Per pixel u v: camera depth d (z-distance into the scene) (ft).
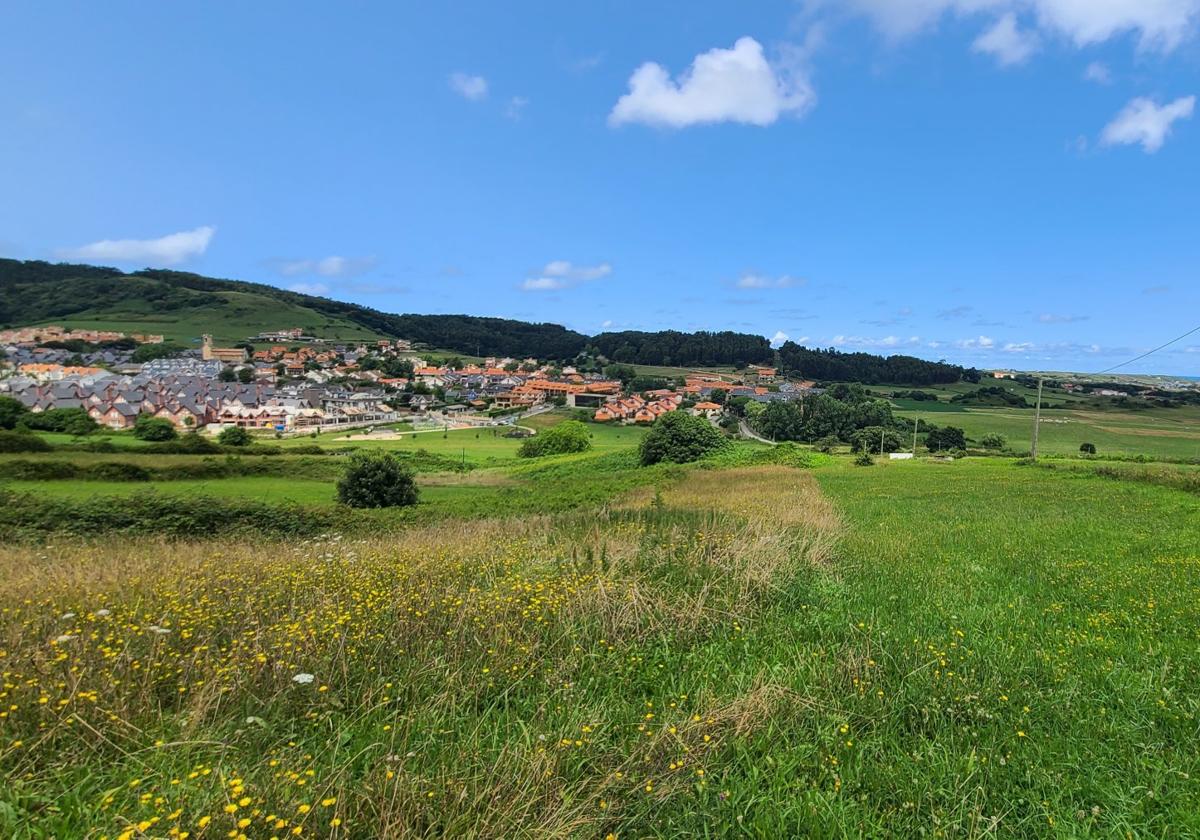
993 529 49.39
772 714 14.85
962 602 26.55
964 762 13.12
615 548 31.78
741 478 116.06
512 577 25.26
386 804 10.53
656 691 16.87
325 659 16.48
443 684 15.85
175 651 17.06
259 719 13.00
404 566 28.35
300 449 211.82
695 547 31.99
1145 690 16.79
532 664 17.39
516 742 13.03
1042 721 15.40
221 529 74.43
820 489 92.84
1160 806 12.05
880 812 11.83
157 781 11.28
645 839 10.89
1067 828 11.21
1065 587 29.58
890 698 16.12
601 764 12.66
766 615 23.45
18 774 11.61
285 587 24.57
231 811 9.74
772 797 11.98
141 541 56.18
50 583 25.43
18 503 76.64
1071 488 85.66
